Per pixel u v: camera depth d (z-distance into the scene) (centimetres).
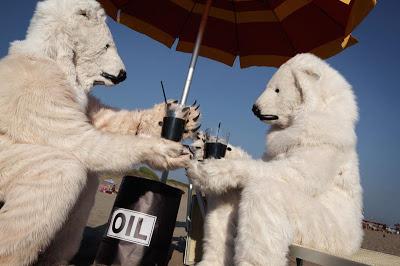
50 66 127
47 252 143
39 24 135
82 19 141
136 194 158
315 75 150
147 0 232
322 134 134
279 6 221
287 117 159
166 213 159
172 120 135
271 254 113
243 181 129
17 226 109
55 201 112
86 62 144
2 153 116
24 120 119
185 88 205
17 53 128
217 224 144
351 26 176
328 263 105
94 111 167
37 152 116
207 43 252
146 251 153
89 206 150
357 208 142
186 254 184
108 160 120
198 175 129
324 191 135
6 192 116
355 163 146
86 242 205
